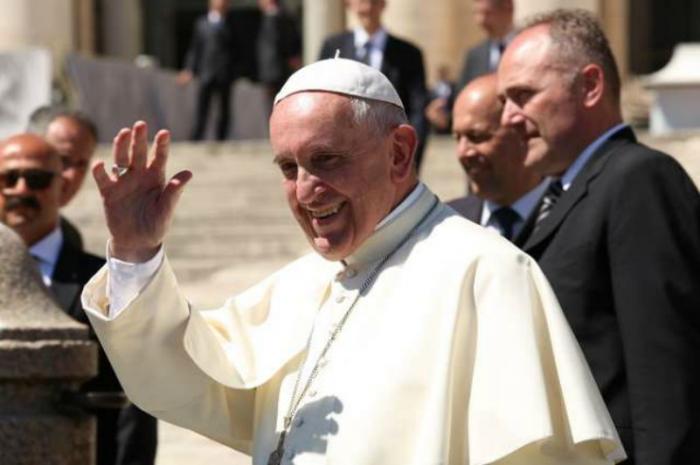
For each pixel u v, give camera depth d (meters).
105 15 61.69
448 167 35.19
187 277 28.80
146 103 45.75
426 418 9.06
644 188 10.95
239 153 37.88
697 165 32.09
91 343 12.05
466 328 9.27
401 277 9.51
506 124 11.80
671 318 10.60
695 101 37.84
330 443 9.27
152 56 69.75
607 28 53.12
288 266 10.38
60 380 12.01
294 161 9.41
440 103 39.38
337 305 9.72
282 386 9.80
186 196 34.47
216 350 9.92
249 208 33.47
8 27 54.09
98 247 30.86
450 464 9.14
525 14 46.97
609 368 10.83
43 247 14.69
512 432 8.98
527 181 14.09
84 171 17.31
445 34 51.97
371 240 9.65
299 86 9.40
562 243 11.09
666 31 63.34
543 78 11.59
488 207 14.37
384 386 9.20
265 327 10.16
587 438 9.01
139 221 9.41
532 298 9.29
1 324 11.81
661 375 10.48
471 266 9.34
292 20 46.72
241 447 10.27
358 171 9.36
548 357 9.28
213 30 45.22
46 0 54.34
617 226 10.90
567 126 11.57
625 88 52.62
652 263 10.73
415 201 9.67
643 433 10.45
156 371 9.74
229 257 30.70
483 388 9.12
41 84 38.84
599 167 11.23
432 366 9.19
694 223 10.88
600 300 10.96
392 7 51.88
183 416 10.01
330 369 9.52
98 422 13.80
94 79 43.06
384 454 9.11
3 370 11.77
